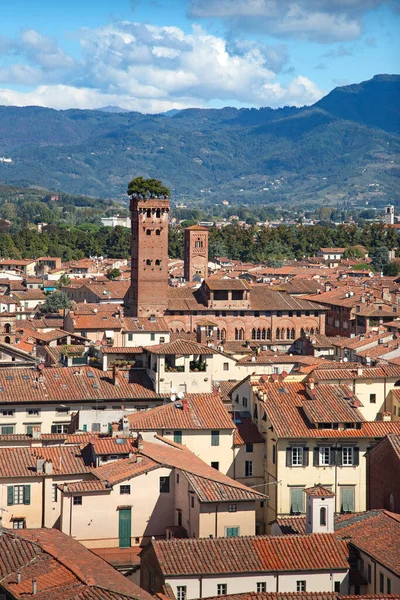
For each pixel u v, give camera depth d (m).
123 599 186.50
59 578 196.00
